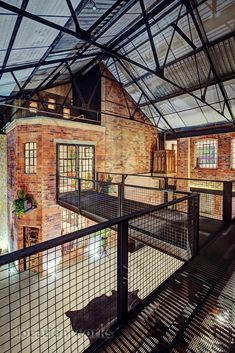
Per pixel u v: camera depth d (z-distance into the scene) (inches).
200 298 76.1
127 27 199.5
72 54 197.9
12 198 306.7
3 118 349.4
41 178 267.9
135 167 359.3
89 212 205.0
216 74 213.6
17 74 179.2
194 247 112.2
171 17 184.2
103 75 281.0
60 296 196.5
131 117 317.4
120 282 66.7
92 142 307.6
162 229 141.9
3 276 245.1
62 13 113.3
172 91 273.9
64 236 52.2
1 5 84.2
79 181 222.5
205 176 326.0
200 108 279.9
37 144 268.1
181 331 62.4
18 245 283.1
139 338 60.3
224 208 171.5
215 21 175.0
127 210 202.5
